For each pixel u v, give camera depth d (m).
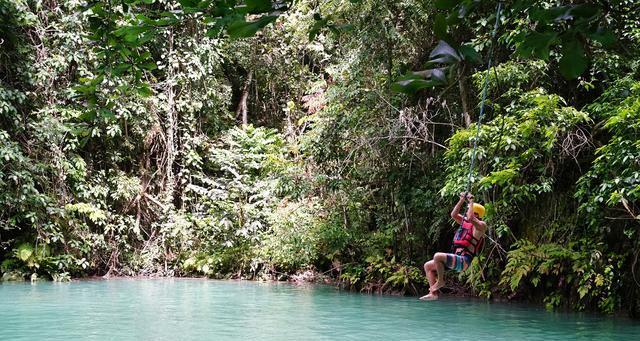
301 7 13.06
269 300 9.61
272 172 13.77
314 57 16.48
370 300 9.76
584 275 8.48
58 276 12.47
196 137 15.09
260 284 12.61
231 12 1.79
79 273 13.38
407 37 10.82
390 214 11.92
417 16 10.47
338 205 12.39
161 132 14.75
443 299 9.97
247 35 1.55
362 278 11.49
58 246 12.95
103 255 13.91
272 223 13.30
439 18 1.36
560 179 9.55
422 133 10.86
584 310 8.72
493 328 6.96
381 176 11.56
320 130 11.95
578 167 9.27
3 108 12.12
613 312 8.36
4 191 11.91
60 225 12.91
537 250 9.20
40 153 12.79
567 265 8.97
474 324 7.25
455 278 10.93
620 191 7.21
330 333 6.45
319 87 15.41
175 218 14.19
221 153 14.99
